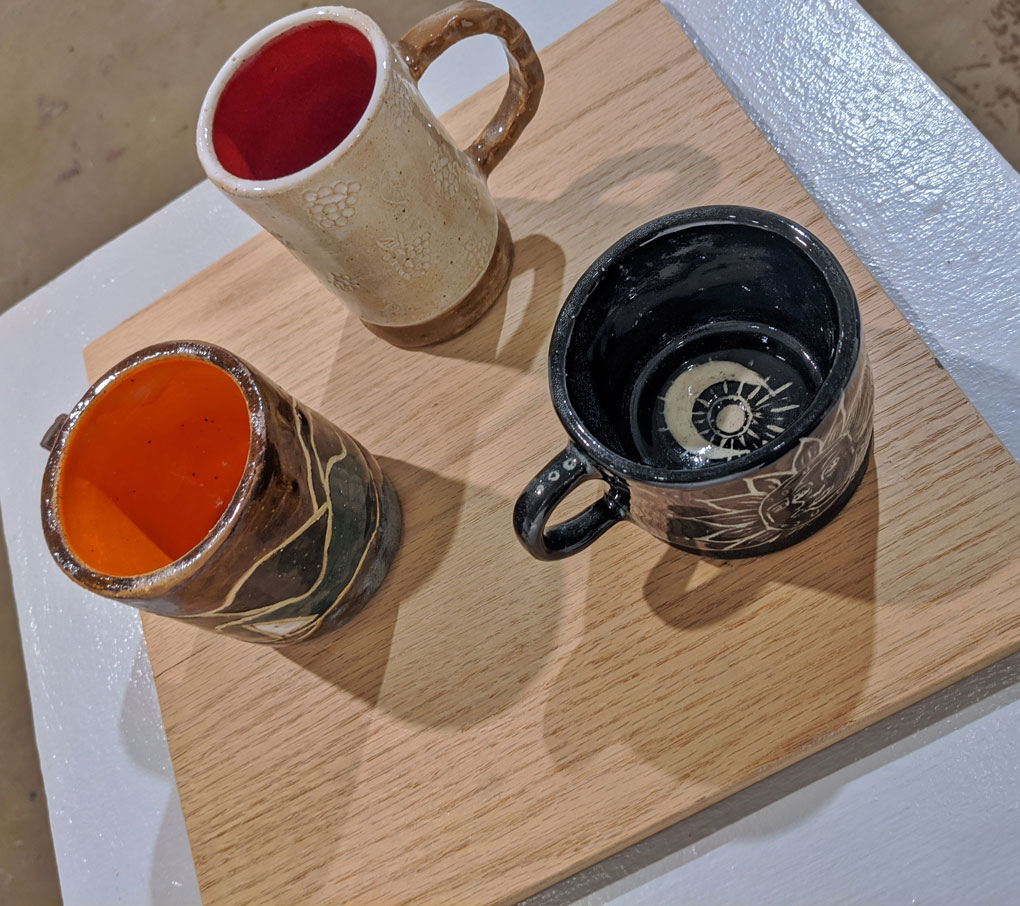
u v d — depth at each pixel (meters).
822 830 0.49
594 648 0.51
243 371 0.46
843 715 0.47
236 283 0.67
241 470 0.55
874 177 0.60
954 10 0.98
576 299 0.45
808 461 0.40
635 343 0.52
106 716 0.64
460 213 0.53
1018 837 0.46
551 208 0.62
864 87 0.62
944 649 0.46
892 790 0.49
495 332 0.60
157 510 0.53
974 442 0.49
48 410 0.74
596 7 0.71
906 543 0.48
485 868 0.49
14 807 0.96
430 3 1.04
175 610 0.44
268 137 0.54
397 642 0.55
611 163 0.62
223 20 1.13
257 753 0.55
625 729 0.49
